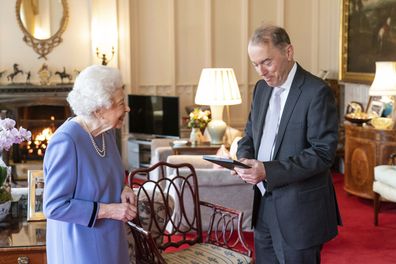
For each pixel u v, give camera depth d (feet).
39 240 9.19
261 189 9.27
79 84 7.33
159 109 25.09
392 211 18.72
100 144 7.63
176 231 10.90
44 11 25.26
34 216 10.22
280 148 8.73
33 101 24.66
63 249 7.52
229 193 15.55
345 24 23.68
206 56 27.53
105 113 7.43
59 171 7.22
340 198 20.51
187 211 15.26
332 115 8.47
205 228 15.60
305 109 8.50
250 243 15.38
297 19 28.14
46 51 25.44
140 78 27.07
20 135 10.35
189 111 26.45
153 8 26.86
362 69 22.50
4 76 25.30
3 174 10.08
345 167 20.29
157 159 20.22
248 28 27.76
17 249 8.87
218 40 27.71
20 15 25.07
